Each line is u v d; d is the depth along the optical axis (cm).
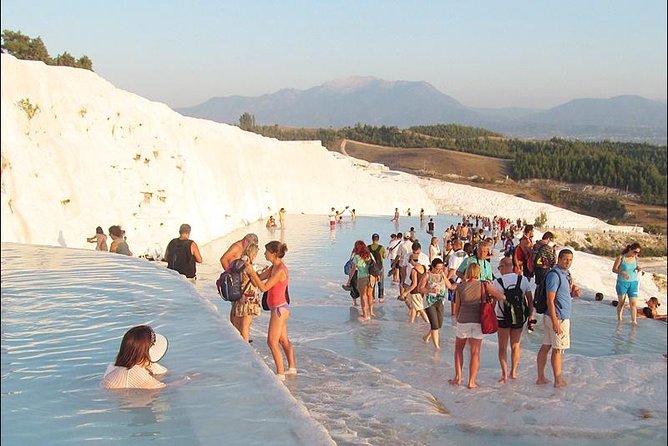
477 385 903
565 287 891
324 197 5719
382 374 914
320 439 449
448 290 1373
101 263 1253
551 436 715
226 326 757
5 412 491
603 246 8388
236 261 866
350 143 17112
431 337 1186
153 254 2366
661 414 794
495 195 8844
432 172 14188
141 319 792
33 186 1862
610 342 1210
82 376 582
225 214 3603
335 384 855
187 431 457
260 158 5181
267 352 999
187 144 3225
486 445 682
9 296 923
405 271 1567
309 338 1152
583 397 856
